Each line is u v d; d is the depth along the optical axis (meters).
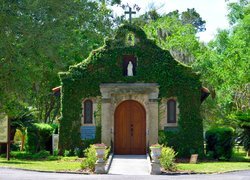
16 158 31.33
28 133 34.16
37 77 24.56
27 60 22.88
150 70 32.38
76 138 32.34
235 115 33.06
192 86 32.22
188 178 21.44
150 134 31.91
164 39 54.88
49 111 51.41
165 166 24.70
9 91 23.28
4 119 29.78
